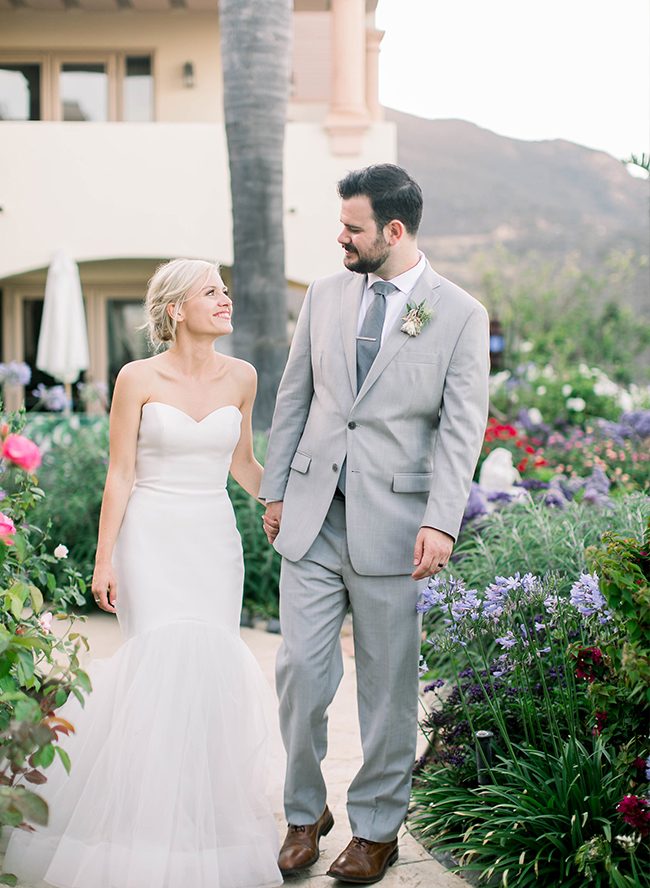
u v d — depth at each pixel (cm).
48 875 226
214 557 260
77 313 894
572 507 402
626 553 218
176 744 233
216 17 1046
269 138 598
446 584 242
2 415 300
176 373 264
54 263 894
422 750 310
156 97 1055
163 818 224
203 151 936
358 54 910
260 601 521
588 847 208
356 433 238
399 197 230
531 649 256
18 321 1083
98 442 582
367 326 241
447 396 236
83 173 936
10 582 264
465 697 288
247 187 601
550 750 265
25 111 1063
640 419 731
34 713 198
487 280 1669
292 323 1151
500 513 421
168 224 939
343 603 246
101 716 247
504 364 1229
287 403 258
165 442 256
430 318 236
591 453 719
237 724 251
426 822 258
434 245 3716
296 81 1102
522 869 219
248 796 251
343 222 234
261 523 525
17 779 239
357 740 329
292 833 239
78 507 536
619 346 1430
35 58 1059
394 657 236
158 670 241
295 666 235
